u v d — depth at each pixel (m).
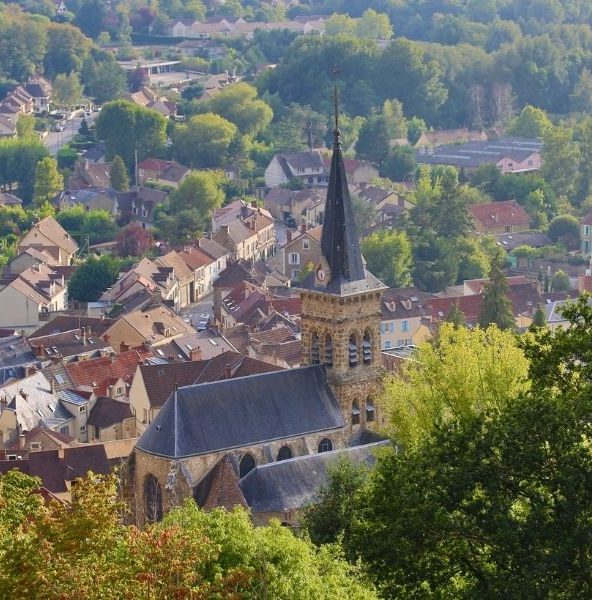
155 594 115.25
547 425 133.88
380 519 137.88
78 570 114.19
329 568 156.38
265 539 156.50
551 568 126.56
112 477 121.62
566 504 129.38
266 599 137.38
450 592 137.12
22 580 113.69
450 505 133.88
